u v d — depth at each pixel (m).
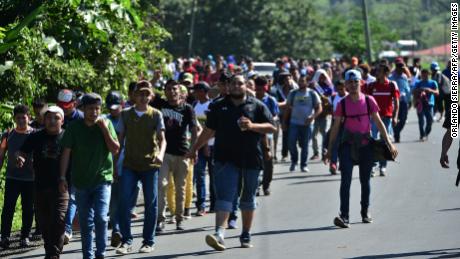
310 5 186.62
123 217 27.19
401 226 29.69
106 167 25.41
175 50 168.25
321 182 42.03
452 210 32.59
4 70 34.28
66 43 37.91
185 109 30.97
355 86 30.09
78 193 25.38
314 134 52.06
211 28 175.25
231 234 29.44
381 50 184.50
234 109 26.33
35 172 25.77
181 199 31.05
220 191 26.47
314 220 31.66
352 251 25.83
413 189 38.34
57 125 25.61
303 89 46.09
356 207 34.31
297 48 183.75
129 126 27.31
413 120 79.56
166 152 30.77
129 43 43.09
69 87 39.56
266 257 25.48
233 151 26.28
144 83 27.48
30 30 35.72
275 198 37.38
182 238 29.44
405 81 58.84
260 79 38.41
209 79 69.00
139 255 26.72
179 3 169.88
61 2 36.81
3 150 29.47
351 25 162.12
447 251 25.31
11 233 32.31
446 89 71.56
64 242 28.56
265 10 181.00
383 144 30.20
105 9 39.19
